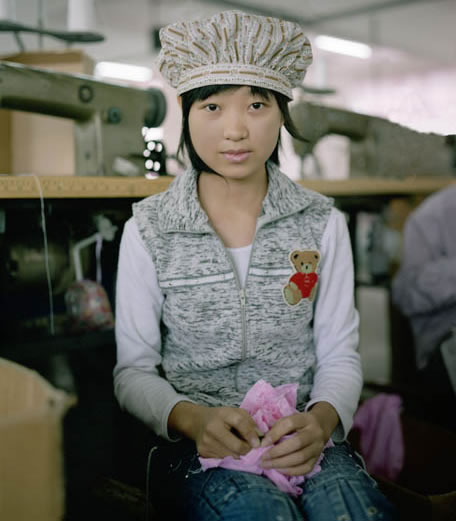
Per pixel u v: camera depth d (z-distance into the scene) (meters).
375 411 1.59
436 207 1.96
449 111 2.24
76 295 1.36
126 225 1.05
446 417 1.73
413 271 1.92
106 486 1.15
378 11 6.72
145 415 0.96
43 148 1.79
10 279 1.30
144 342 1.04
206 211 1.03
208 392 1.02
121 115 1.52
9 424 0.56
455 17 7.01
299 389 1.03
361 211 2.27
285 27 0.93
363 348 3.21
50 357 1.41
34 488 0.58
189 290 0.98
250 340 0.98
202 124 0.94
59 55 1.74
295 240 1.01
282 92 0.95
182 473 0.92
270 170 1.04
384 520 0.80
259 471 0.87
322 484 0.86
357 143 2.21
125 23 6.77
